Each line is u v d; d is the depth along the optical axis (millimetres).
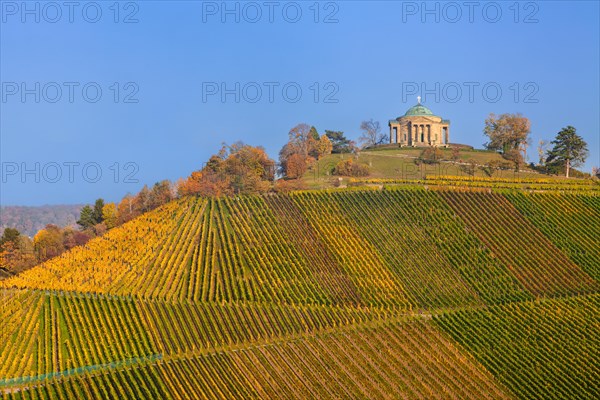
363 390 146625
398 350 162250
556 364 163875
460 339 168875
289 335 163625
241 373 147250
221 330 163250
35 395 135500
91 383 139500
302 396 142500
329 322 170375
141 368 145875
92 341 155875
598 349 170375
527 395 153250
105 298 174000
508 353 165750
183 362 149625
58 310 168875
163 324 163500
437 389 150000
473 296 189000
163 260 198125
